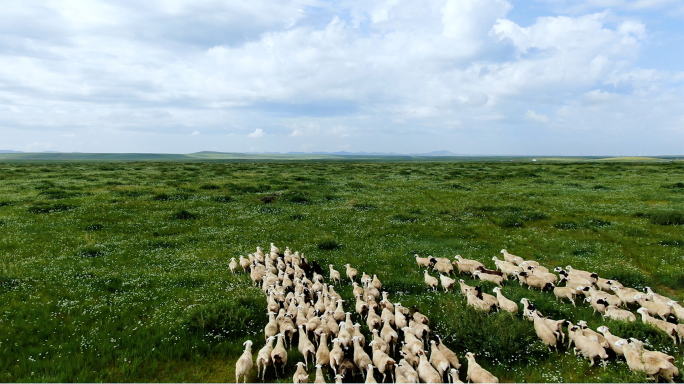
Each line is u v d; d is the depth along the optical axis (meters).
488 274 17.39
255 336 12.66
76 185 47.06
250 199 39.22
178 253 21.67
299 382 9.80
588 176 59.41
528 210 32.16
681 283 16.50
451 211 32.56
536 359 11.12
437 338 12.14
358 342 11.25
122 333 12.48
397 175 69.12
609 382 9.80
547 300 15.07
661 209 30.56
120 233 25.56
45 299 14.84
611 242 23.06
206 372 10.73
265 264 19.22
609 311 13.61
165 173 67.56
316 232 26.78
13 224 26.73
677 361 10.59
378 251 22.30
